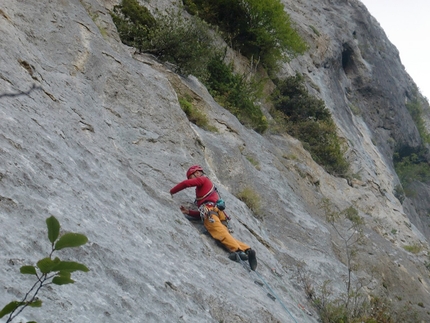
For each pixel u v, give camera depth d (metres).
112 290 4.32
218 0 22.09
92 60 9.44
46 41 8.87
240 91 17.89
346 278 11.36
